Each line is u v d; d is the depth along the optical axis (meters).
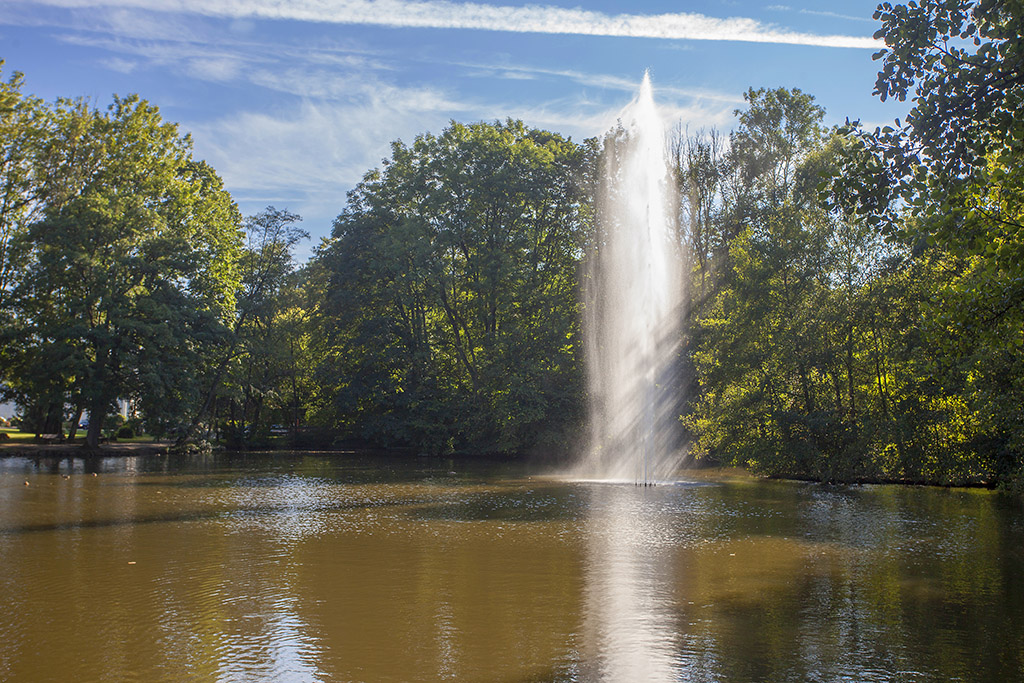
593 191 50.34
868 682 8.50
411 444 54.97
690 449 40.91
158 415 46.06
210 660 9.27
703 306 43.75
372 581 13.30
